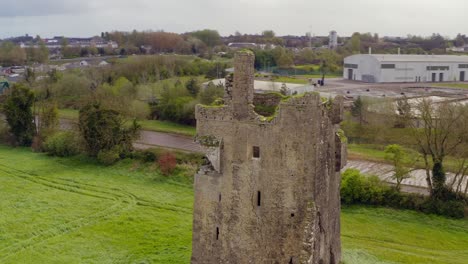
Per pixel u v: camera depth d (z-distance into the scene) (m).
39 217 60.97
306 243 34.44
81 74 160.12
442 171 66.25
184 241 54.44
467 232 59.47
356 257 48.38
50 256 49.94
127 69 166.25
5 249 51.19
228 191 38.19
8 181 77.12
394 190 67.81
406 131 92.19
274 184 36.56
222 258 39.12
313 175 35.50
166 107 122.31
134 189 74.19
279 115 35.72
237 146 37.47
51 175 80.75
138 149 89.94
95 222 60.16
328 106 39.62
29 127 101.81
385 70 185.88
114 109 91.38
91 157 90.06
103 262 48.81
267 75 168.25
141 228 58.50
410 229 60.19
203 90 125.44
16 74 186.75
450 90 156.38
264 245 37.53
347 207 67.12
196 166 81.00
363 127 101.31
